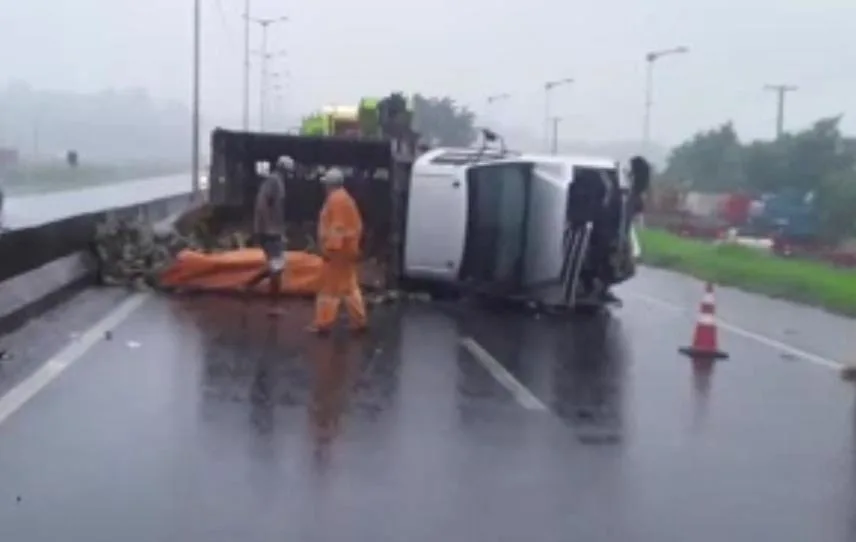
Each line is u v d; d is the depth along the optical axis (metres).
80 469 8.50
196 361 13.12
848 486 8.88
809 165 59.53
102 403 10.73
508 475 8.84
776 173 61.22
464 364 13.86
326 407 10.99
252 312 17.53
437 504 7.98
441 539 7.23
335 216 15.66
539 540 7.31
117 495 7.89
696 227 47.44
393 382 12.45
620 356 15.12
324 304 15.72
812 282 24.06
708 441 10.28
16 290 15.69
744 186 63.97
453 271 19.83
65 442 9.25
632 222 20.36
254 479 8.41
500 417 10.93
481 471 8.91
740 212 51.84
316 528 7.35
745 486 8.80
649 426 10.82
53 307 17.14
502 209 19.70
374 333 16.12
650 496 8.41
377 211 22.31
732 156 70.38
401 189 20.62
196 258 19.86
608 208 19.69
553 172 19.44
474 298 20.77
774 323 19.47
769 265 28.64
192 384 11.79
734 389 12.95
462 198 19.67
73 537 7.02
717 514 8.02
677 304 22.12
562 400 11.90
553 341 16.27
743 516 8.00
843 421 11.33
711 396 12.47
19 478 8.22
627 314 20.16
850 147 60.59
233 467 8.71
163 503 7.75
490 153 20.94
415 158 21.33
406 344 15.23
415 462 9.09
